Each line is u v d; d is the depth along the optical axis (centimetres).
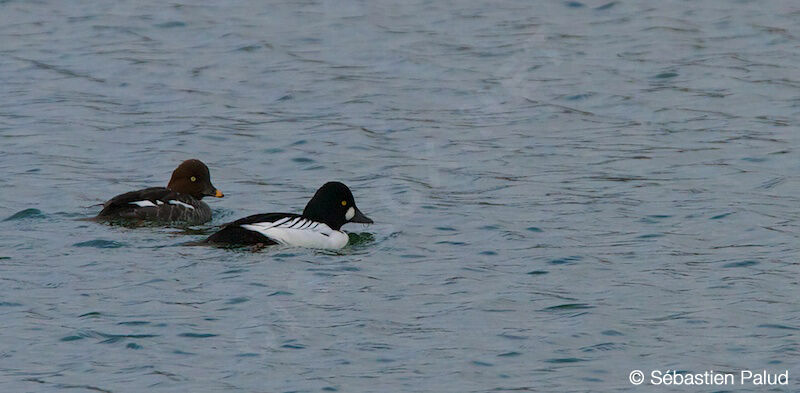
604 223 1797
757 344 1332
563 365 1284
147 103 2583
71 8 3434
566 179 2058
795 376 1253
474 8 3431
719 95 2623
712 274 1559
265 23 3272
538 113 2517
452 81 2759
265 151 2244
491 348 1323
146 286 1487
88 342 1323
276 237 1644
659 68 2836
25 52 2992
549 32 3175
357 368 1270
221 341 1331
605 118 2481
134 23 3272
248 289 1483
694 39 3083
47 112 2492
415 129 2398
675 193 1959
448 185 2028
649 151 2236
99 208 1869
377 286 1508
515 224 1794
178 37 3142
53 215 1811
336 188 1719
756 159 2167
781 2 3416
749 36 3094
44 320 1379
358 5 3459
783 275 1551
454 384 1236
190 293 1466
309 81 2755
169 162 2169
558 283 1527
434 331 1367
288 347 1318
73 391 1214
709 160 2169
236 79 2777
